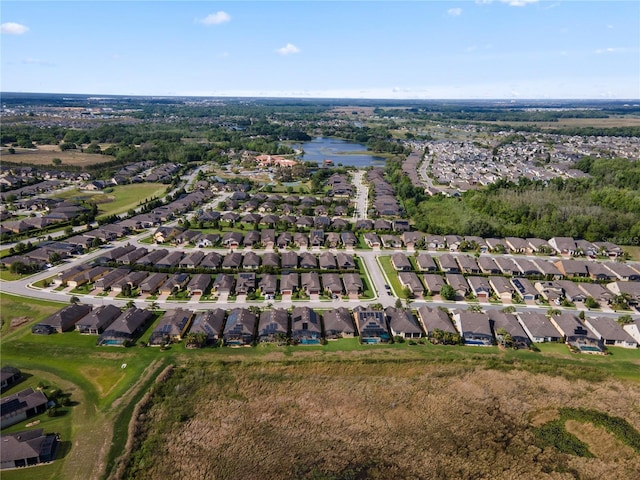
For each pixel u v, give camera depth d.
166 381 80.00
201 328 93.12
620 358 91.25
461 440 70.06
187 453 65.69
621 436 71.94
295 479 61.94
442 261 133.50
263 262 131.25
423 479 62.75
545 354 91.75
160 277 119.44
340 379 82.94
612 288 119.94
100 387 77.62
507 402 78.69
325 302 111.19
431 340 94.44
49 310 103.06
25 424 68.62
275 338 92.62
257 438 69.12
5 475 59.62
